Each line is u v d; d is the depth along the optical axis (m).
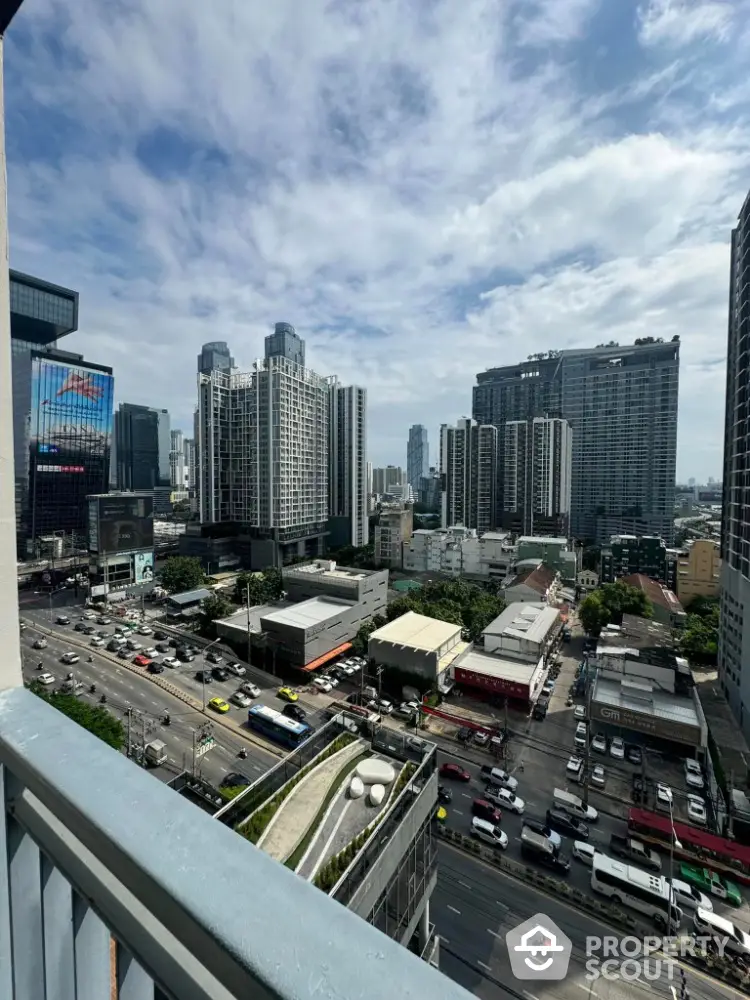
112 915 0.89
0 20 1.28
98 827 0.85
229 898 0.68
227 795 15.18
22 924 1.11
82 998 1.03
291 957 0.57
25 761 1.03
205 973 0.71
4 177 1.24
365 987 0.52
